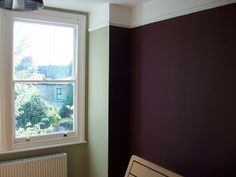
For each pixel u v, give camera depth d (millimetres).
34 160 3043
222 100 2189
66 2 3049
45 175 3129
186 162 2541
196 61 2430
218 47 2223
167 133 2773
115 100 3227
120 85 3266
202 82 2371
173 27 2684
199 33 2396
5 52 2977
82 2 3049
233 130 2100
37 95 3273
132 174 2518
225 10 2164
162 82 2836
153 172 2332
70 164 3494
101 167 3316
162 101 2838
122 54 3264
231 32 2117
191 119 2486
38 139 3254
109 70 3156
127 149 3367
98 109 3373
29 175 3016
